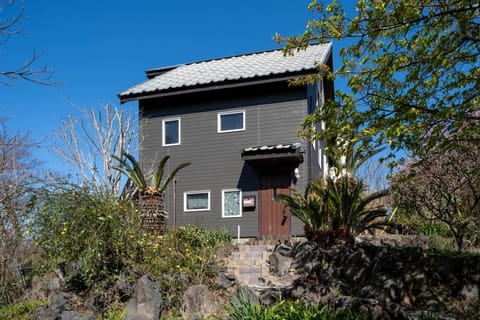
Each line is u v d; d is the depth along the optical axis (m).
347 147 6.29
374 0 5.87
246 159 14.21
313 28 6.53
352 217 10.45
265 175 15.06
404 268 8.41
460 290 7.82
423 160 6.56
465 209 10.82
